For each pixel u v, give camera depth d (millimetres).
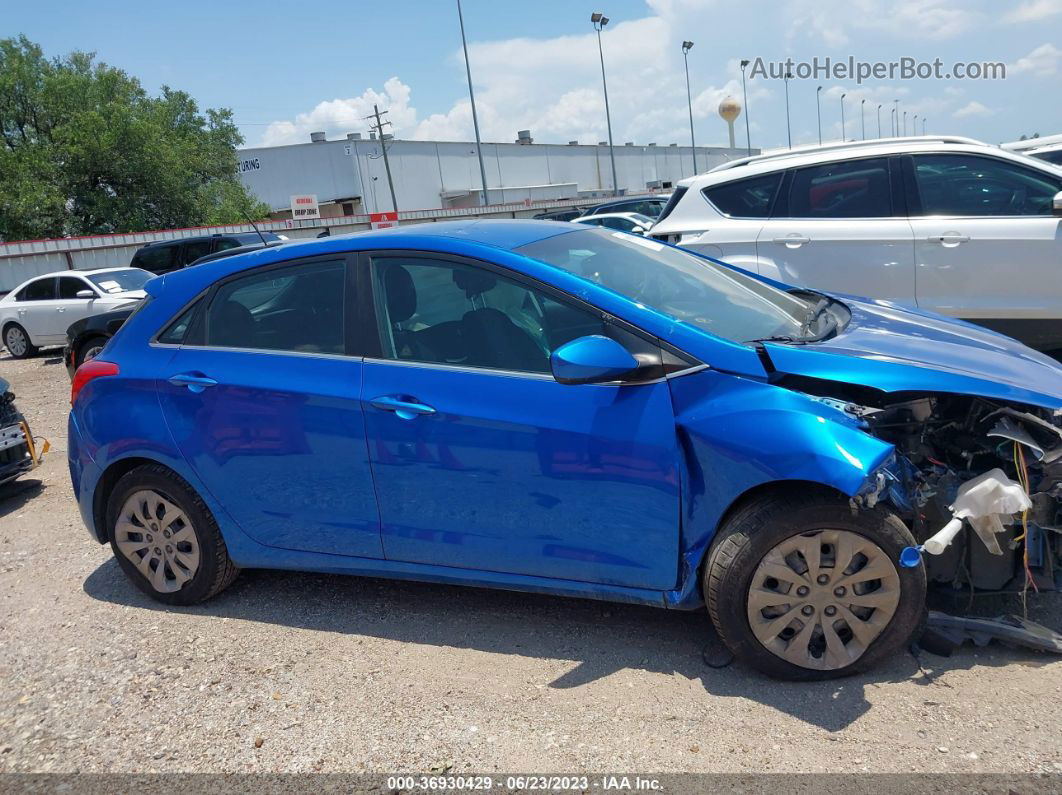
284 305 3576
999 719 2592
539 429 2990
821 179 6445
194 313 3766
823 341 3100
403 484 3252
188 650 3492
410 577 3385
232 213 44812
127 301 13992
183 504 3730
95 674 3354
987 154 6020
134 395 3758
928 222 6078
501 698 2951
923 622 2920
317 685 3145
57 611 3979
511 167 74625
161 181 40156
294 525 3547
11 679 3371
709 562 2857
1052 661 2895
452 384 3154
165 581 3885
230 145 49625
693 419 2824
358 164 63812
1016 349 3270
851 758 2475
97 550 4754
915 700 2725
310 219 34969
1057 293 5797
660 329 2951
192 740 2867
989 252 5887
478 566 3240
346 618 3668
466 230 3564
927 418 3057
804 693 2816
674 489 2857
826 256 6332
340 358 3391
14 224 37094
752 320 3311
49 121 40125
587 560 3041
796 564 2775
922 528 2922
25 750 2887
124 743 2883
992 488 2738
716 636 3229
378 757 2689
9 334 15383
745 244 6594
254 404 3482
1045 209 5867
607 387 2941
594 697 2902
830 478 2572
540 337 3105
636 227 18969
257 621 3711
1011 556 2936
